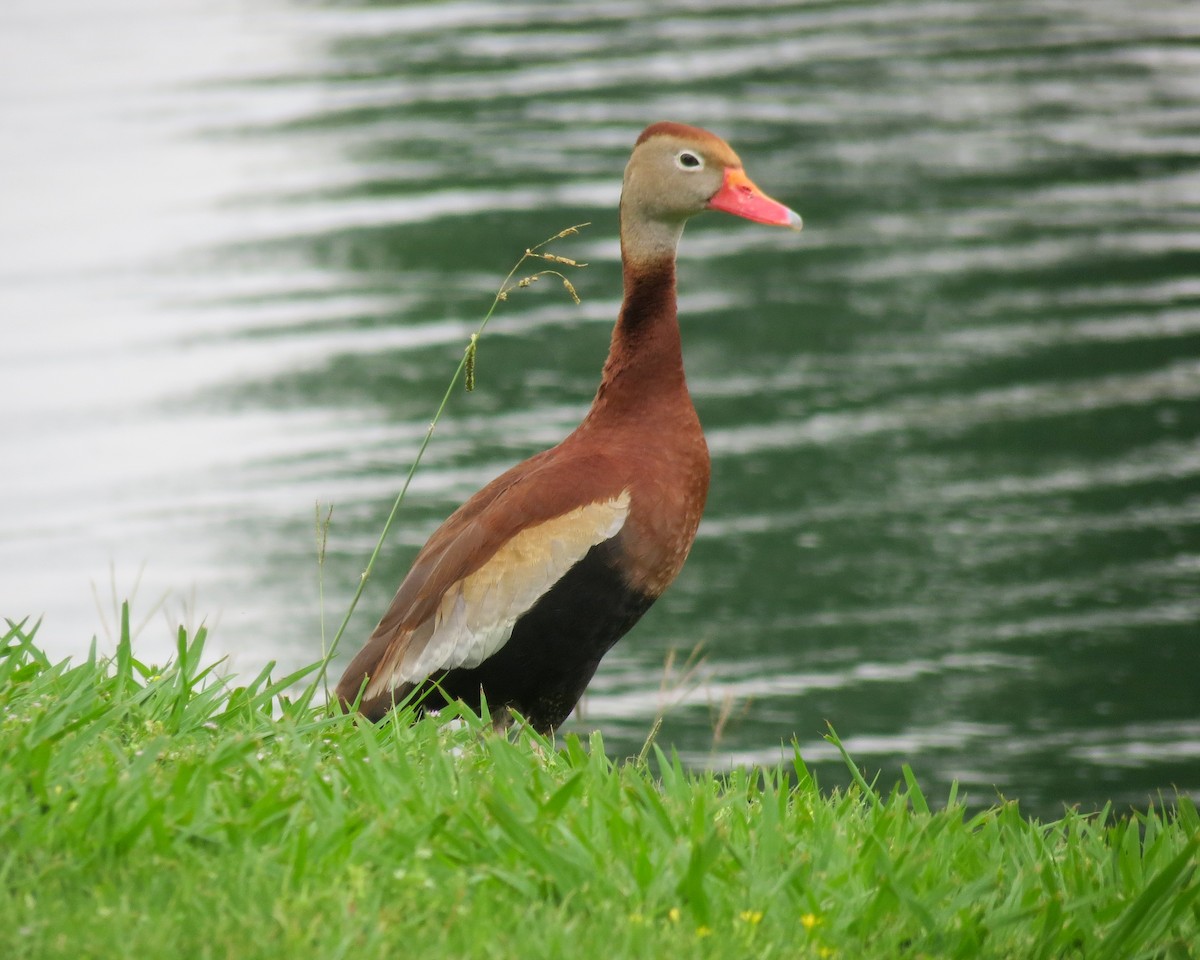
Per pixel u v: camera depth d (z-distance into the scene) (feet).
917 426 63.21
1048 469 59.67
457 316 72.18
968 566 53.11
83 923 14.61
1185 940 16.92
